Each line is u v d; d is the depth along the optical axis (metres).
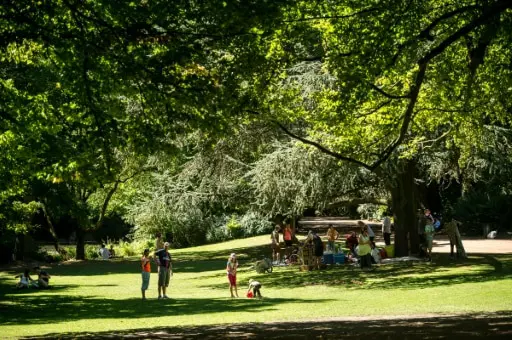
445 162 30.66
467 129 25.03
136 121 14.11
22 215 32.22
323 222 75.19
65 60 13.02
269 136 33.06
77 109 14.48
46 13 12.61
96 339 13.43
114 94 14.20
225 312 19.80
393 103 19.92
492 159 31.36
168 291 28.73
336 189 30.50
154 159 38.62
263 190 30.42
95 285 32.31
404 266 29.83
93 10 12.81
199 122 13.99
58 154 17.31
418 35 15.39
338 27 16.59
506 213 47.00
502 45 17.95
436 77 20.16
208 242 61.56
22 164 20.02
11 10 12.80
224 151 35.12
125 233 71.38
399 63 18.20
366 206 56.75
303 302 21.69
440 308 17.95
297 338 12.23
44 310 21.89
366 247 30.00
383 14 15.86
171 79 13.44
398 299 20.89
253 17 12.80
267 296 24.61
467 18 17.16
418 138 26.67
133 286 31.52
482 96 21.11
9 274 39.97
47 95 17.05
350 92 15.80
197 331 14.38
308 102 27.28
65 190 42.59
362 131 20.67
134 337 13.59
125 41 12.93
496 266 27.28
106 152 13.65
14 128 16.78
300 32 16.25
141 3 12.88
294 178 29.47
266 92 16.77
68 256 52.06
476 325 12.95
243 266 38.22
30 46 15.07
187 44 13.18
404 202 32.72
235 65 14.52
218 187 36.97
